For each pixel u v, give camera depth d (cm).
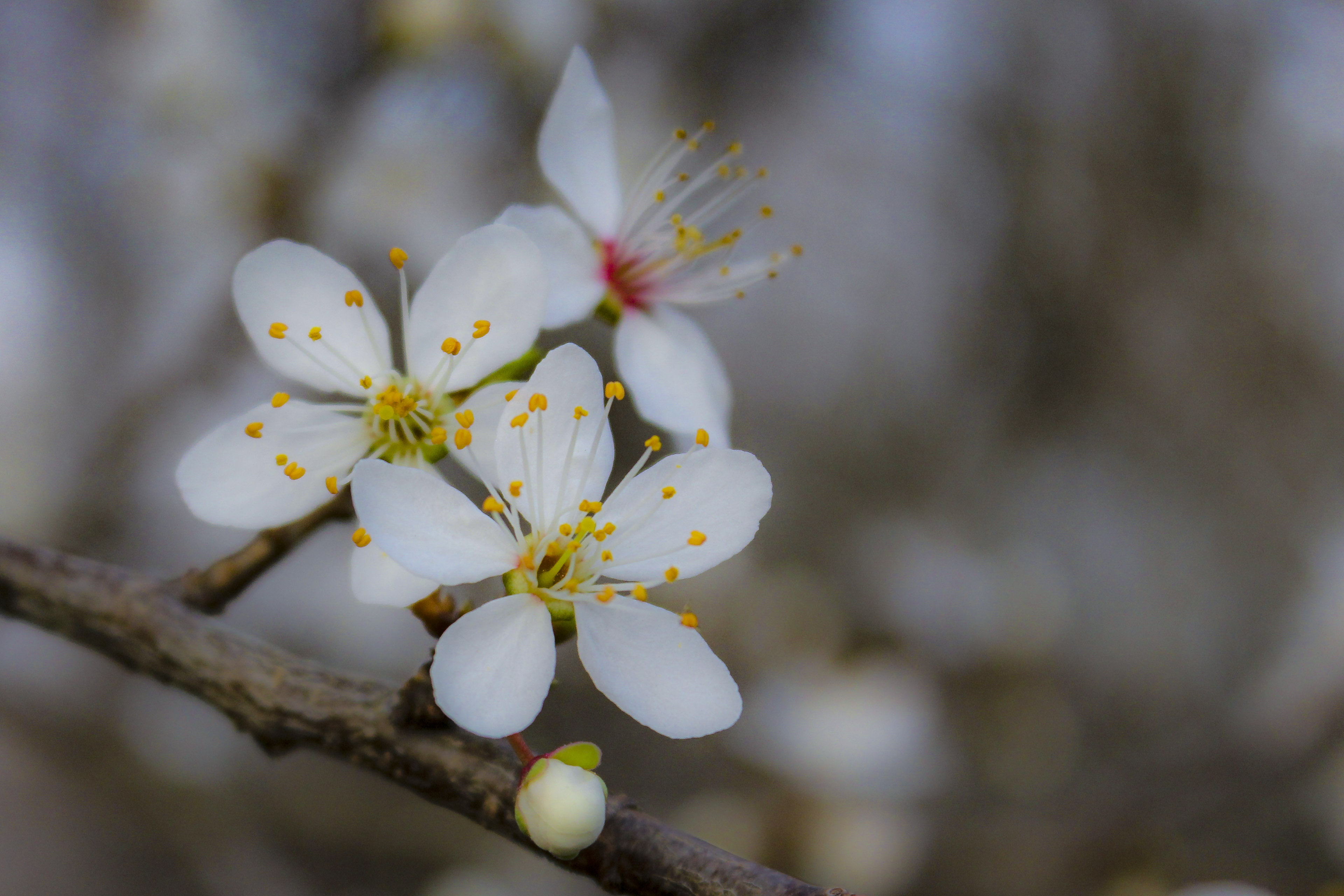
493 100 29
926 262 49
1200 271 50
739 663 36
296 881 31
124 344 30
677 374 19
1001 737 37
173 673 18
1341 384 50
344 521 18
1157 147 48
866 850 33
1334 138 49
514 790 17
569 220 19
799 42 39
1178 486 51
